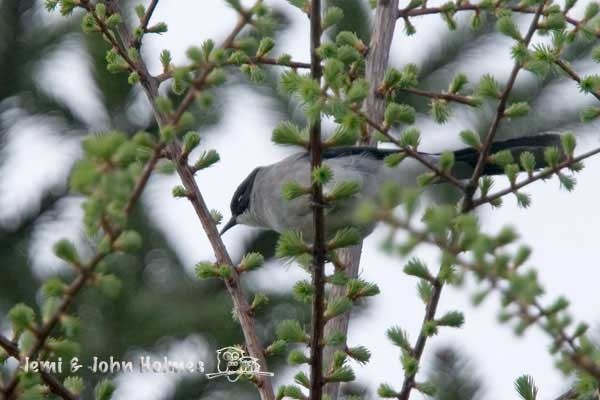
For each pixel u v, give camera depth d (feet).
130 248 21.58
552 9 29.25
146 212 53.93
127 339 50.65
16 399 22.93
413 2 36.32
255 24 24.89
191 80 23.73
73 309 50.26
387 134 27.55
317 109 25.13
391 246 20.72
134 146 19.95
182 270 53.78
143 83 33.99
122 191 19.77
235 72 53.88
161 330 50.93
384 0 36.42
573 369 21.67
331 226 37.83
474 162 38.22
